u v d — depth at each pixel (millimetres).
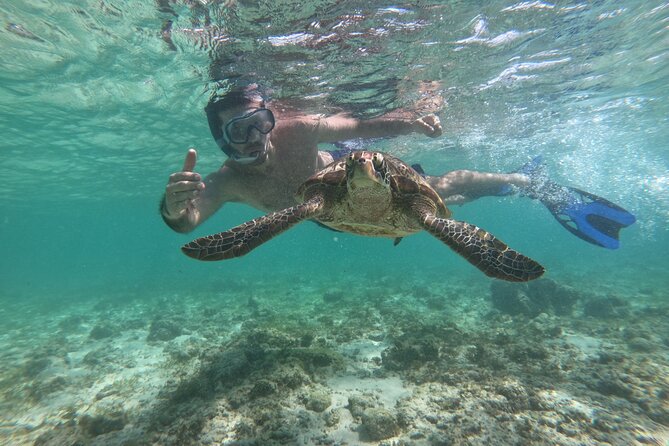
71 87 2260
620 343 1818
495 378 1340
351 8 1416
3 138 3191
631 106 3674
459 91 2580
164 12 1447
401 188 846
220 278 6750
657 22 1967
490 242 688
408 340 1692
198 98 2402
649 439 1008
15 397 1573
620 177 8570
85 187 5820
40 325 3459
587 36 2037
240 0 1340
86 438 1159
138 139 3436
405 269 6875
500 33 1840
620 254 8195
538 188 1904
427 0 1452
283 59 1748
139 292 5473
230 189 1096
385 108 2541
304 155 1157
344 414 1176
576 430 1048
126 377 1730
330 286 4832
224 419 1155
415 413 1158
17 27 1602
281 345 1744
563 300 2652
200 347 2078
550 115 3697
